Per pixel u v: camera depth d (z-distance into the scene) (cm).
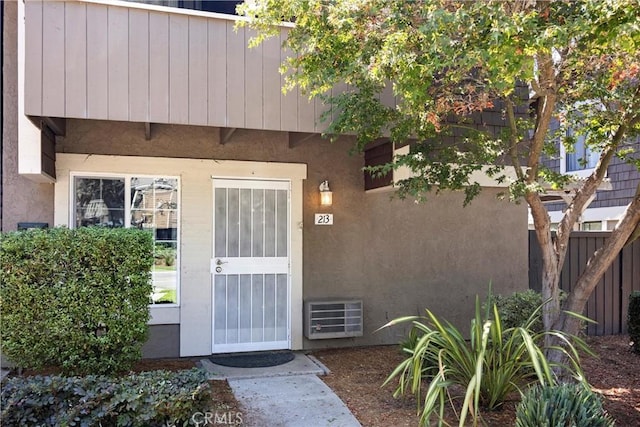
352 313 721
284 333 711
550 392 380
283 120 582
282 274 711
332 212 730
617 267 880
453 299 784
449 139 659
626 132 569
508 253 813
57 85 511
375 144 700
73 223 624
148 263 506
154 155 653
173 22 545
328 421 458
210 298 675
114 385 420
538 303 619
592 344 788
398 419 462
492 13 431
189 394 412
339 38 507
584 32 426
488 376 462
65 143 619
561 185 577
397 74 483
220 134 678
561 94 586
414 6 465
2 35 621
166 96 541
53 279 482
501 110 667
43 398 409
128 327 495
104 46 524
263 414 473
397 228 760
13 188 606
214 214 686
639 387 572
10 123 605
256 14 514
